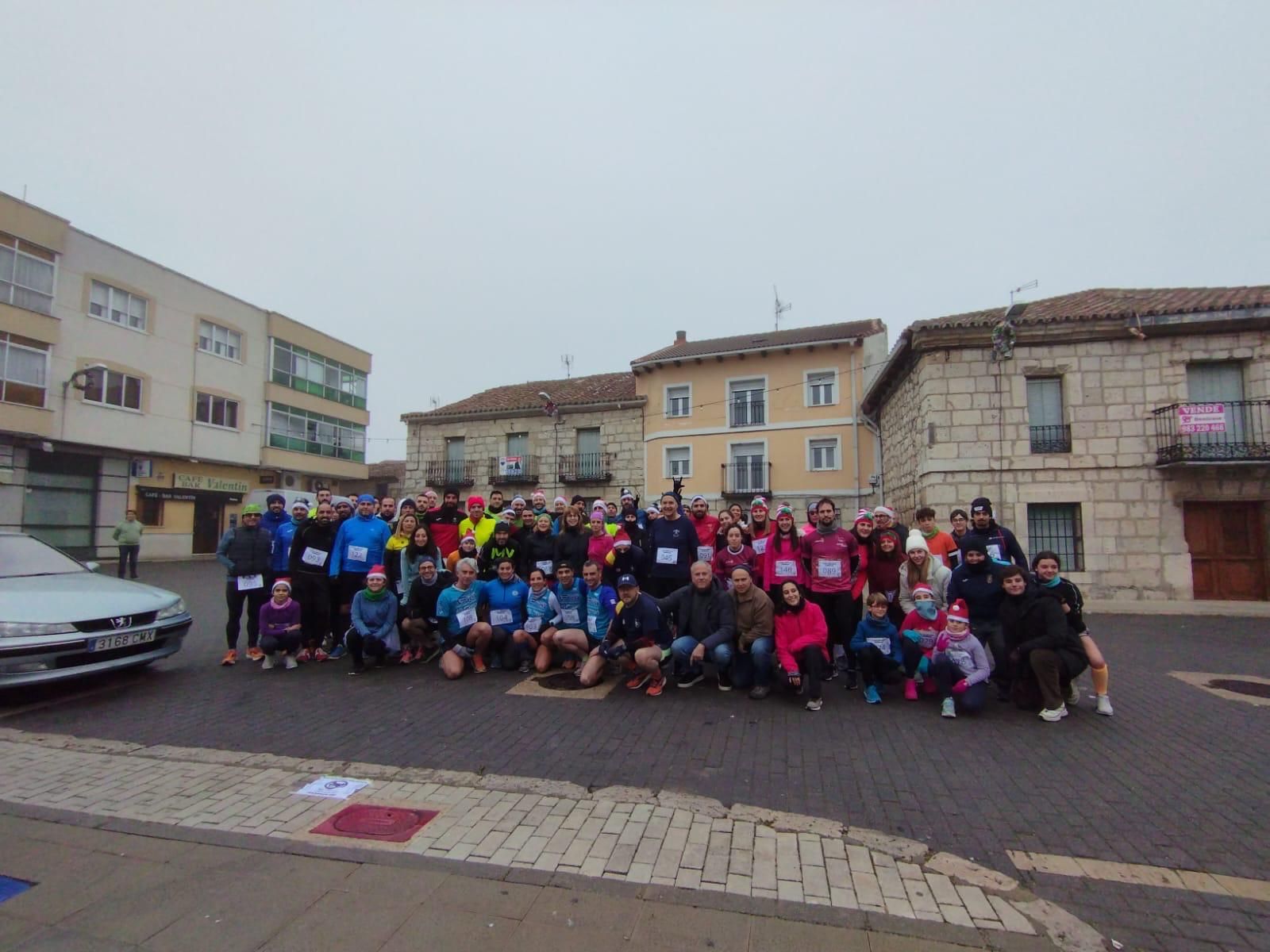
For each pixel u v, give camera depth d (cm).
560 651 714
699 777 409
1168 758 444
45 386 1936
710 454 2455
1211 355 1248
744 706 564
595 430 2655
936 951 245
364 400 3381
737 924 259
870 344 2330
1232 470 1238
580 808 362
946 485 1330
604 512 755
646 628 603
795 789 391
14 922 259
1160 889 289
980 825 348
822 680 581
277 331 2817
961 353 1345
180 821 347
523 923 258
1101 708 542
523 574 748
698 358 2441
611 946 244
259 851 315
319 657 736
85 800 375
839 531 654
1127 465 1272
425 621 712
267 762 434
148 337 2261
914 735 491
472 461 2773
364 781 402
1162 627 1005
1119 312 1288
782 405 2372
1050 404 1326
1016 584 562
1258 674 691
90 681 647
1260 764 435
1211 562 1262
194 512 2447
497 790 388
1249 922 265
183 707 562
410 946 244
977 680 530
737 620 609
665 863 304
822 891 283
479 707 561
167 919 261
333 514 746
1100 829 345
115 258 2156
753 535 723
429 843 323
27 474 1908
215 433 2522
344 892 279
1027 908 273
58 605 571
